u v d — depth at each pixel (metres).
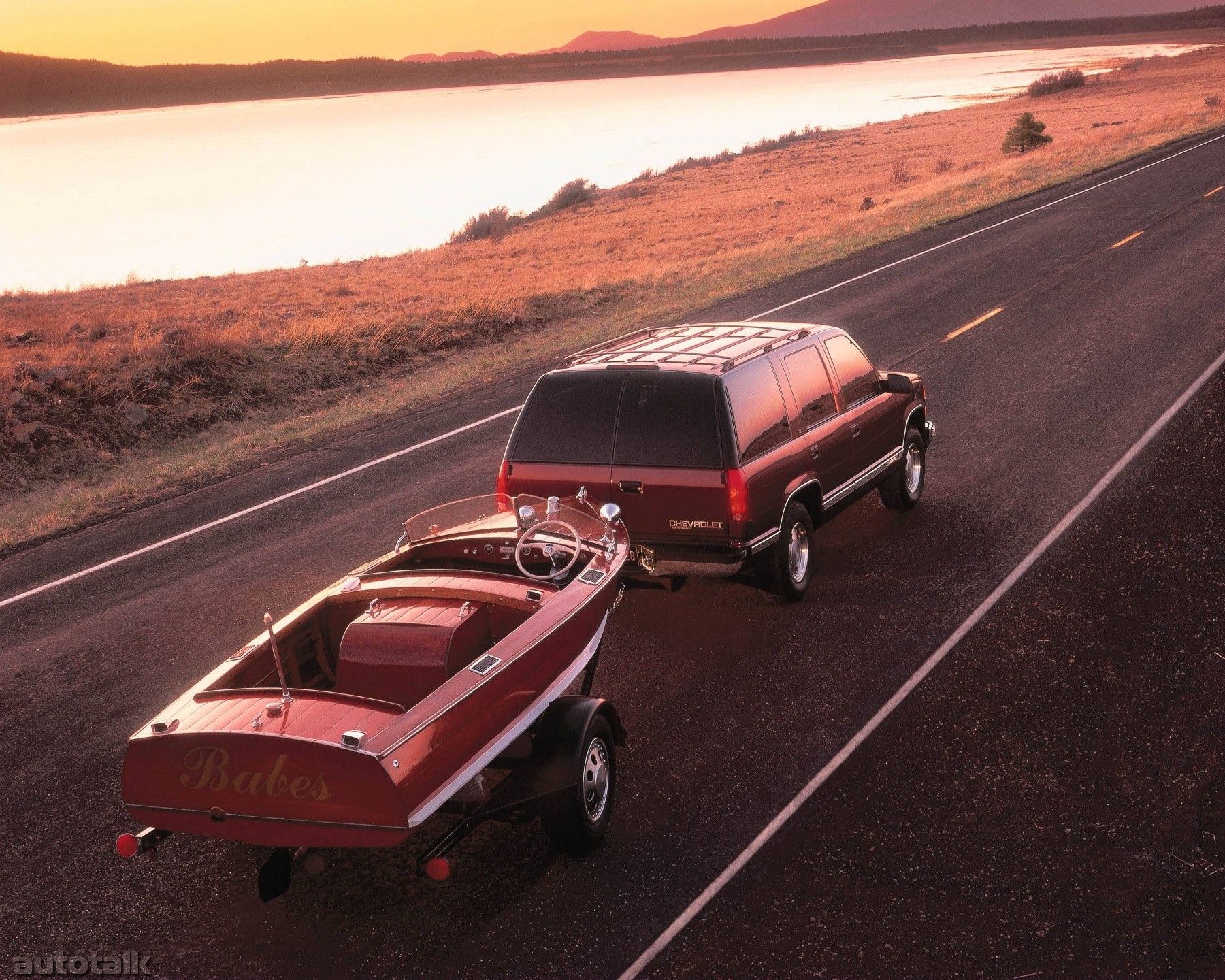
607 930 4.31
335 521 10.38
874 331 16.62
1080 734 5.51
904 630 6.88
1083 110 77.75
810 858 4.68
